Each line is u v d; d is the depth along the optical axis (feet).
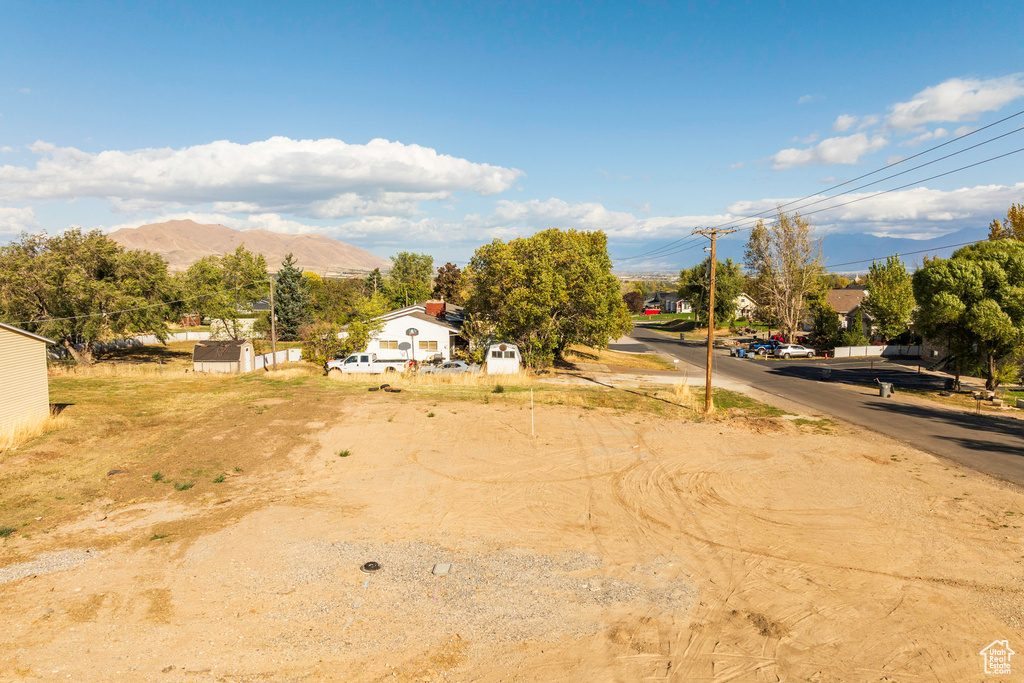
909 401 95.55
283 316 209.77
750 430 72.18
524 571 34.06
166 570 33.09
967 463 57.00
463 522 41.42
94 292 119.75
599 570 34.32
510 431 68.28
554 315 118.42
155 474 48.83
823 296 224.53
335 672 24.09
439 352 131.34
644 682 23.75
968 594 31.30
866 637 27.22
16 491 43.78
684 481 51.08
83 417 67.36
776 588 32.09
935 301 95.20
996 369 99.40
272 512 42.22
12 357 58.59
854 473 53.52
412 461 55.83
